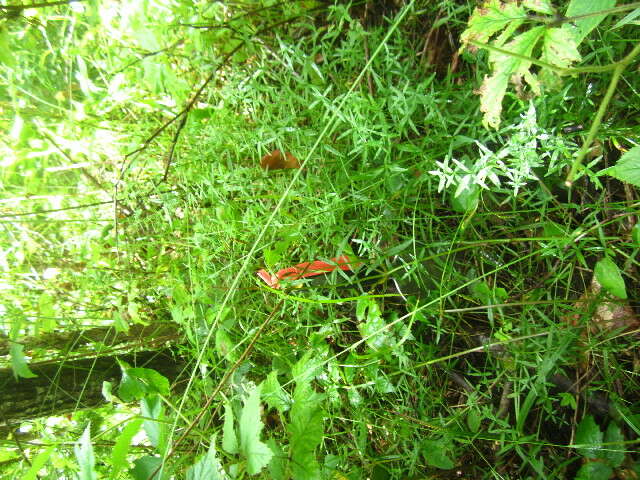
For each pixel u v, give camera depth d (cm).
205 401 66
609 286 47
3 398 65
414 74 62
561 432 57
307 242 61
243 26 73
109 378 71
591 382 54
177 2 77
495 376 61
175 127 81
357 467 58
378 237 62
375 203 58
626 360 54
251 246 66
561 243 49
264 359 70
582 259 48
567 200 58
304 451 44
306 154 64
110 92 81
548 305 56
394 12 73
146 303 81
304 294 63
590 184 56
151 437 54
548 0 39
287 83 64
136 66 82
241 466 45
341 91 66
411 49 65
